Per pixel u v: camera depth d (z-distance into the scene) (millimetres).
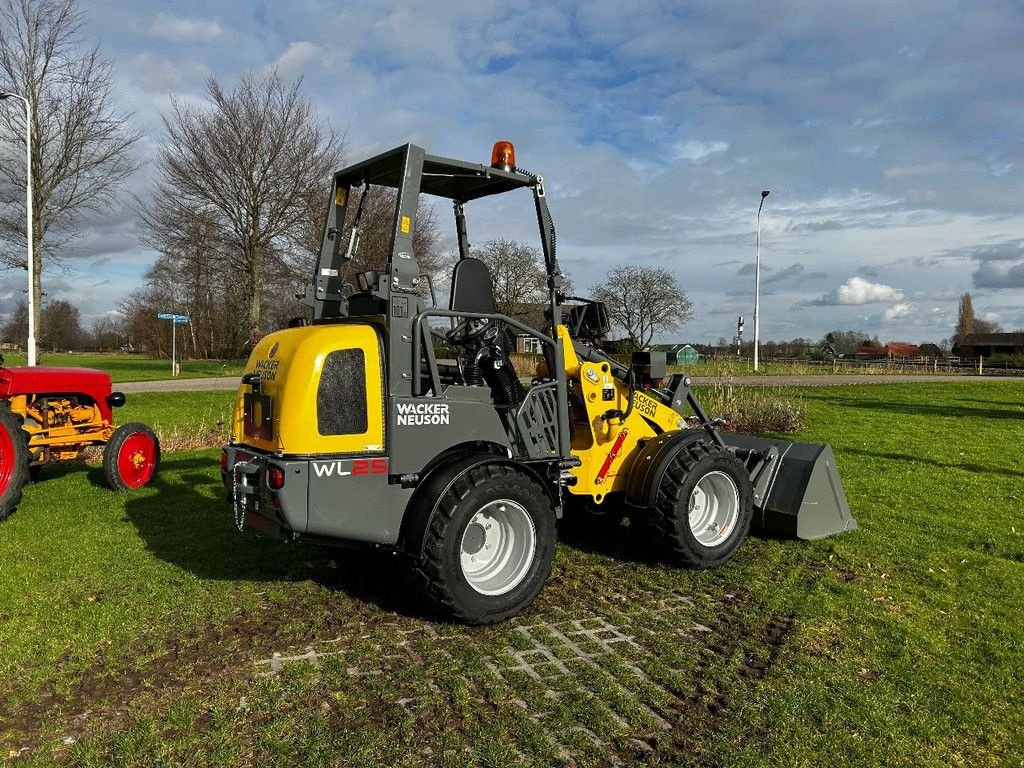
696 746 2941
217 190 29062
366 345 3973
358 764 2785
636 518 5211
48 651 3744
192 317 43562
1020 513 7023
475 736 2984
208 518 6520
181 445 10672
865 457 10352
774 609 4422
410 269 4082
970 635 4082
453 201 5441
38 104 19938
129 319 49844
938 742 2998
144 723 3059
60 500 7215
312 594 4617
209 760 2811
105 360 45375
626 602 4539
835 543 5797
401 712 3148
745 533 5340
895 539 6012
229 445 4441
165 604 4406
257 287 30359
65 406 7812
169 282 41125
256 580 4871
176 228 29266
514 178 4695
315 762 2795
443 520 3928
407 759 2826
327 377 3855
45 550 5512
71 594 4582
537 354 5262
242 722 3080
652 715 3178
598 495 5223
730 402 13891
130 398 17859
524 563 4270
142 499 7273
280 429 3838
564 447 4730
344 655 3729
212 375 27938
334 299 4789
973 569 5273
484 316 4387
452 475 3992
